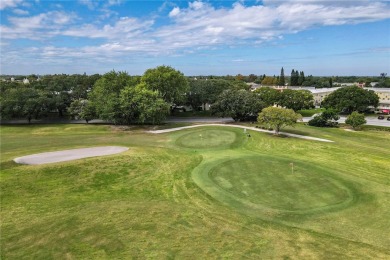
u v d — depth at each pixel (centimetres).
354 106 9262
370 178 3112
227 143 4875
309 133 5812
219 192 2766
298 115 5481
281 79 18850
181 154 4178
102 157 3728
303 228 2086
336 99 9631
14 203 2497
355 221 2181
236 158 3894
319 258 1711
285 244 1869
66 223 2156
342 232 2025
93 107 7075
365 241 1909
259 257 1719
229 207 2442
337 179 3058
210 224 2142
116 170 3372
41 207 2434
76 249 1819
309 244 1872
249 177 3162
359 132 6094
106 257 1730
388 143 5056
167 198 2652
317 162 3741
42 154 3906
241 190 2809
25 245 1864
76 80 13588
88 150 4194
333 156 4078
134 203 2533
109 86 7369
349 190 2769
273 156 4034
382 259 1706
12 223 2148
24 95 7306
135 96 6531
